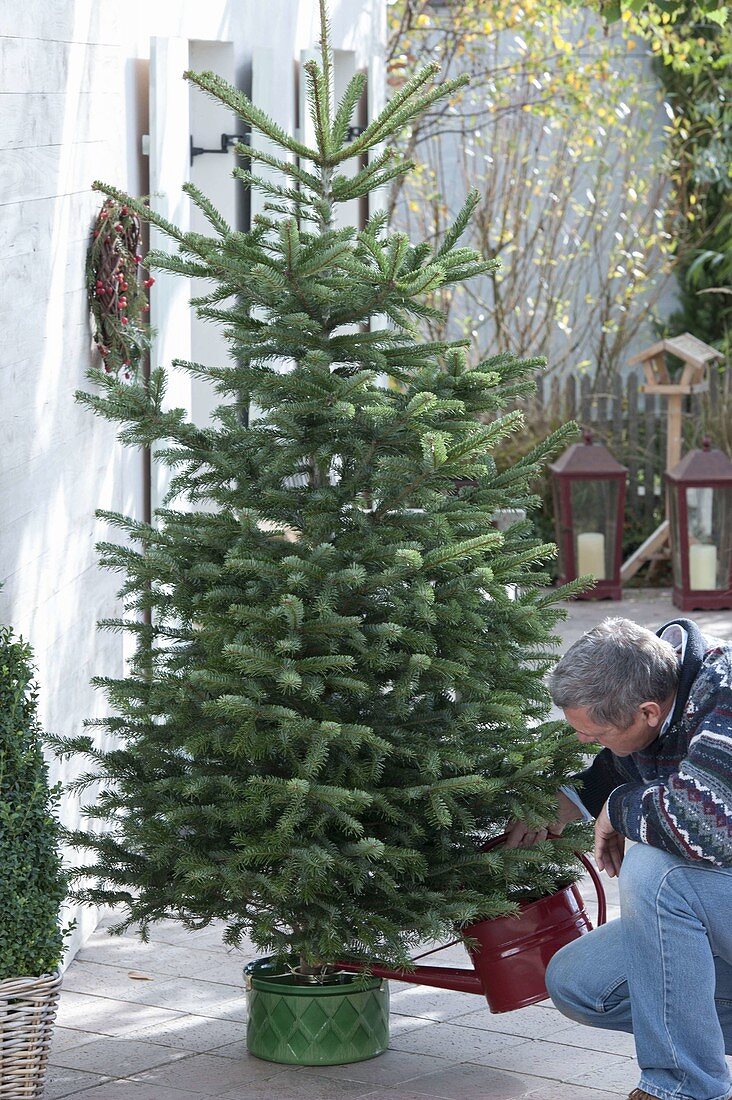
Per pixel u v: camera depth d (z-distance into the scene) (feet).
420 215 52.39
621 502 39.96
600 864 13.04
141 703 14.35
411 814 13.66
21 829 12.41
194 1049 14.75
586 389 43.65
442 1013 15.81
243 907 13.85
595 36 54.44
